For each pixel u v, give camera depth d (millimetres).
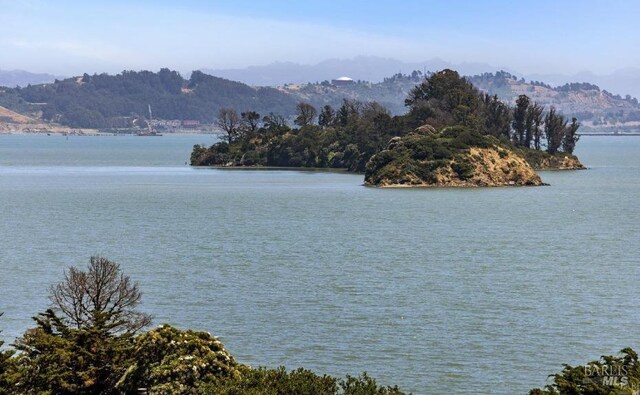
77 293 53875
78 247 108375
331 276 87750
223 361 48094
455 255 103062
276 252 104312
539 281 85938
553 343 63312
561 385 42938
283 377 45094
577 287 82812
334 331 66188
